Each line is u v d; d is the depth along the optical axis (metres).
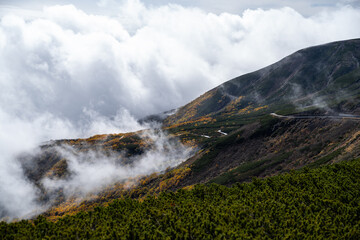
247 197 36.81
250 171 110.00
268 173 102.19
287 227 27.83
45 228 28.70
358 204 30.16
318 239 24.28
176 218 30.72
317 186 38.53
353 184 36.00
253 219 29.59
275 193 37.47
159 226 28.91
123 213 34.00
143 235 26.34
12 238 25.98
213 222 28.94
